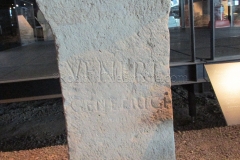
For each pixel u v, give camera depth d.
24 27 7.17
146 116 2.29
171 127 2.32
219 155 2.94
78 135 2.29
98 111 2.26
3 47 6.84
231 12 7.17
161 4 2.14
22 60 5.29
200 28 7.11
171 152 2.35
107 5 2.12
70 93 2.23
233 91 2.82
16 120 5.20
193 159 2.88
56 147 3.59
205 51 4.55
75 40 2.15
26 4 6.99
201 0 6.91
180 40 6.27
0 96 3.58
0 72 4.19
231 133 3.50
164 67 2.22
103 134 2.30
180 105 5.12
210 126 4.03
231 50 4.44
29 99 3.56
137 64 2.21
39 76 3.67
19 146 4.07
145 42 2.18
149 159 2.35
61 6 2.11
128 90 2.24
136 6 2.13
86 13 2.12
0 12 6.86
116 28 2.15
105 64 2.20
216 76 2.94
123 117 2.28
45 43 7.42
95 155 2.33
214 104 4.98
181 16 7.16
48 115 5.34
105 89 2.23
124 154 2.33
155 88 2.25
